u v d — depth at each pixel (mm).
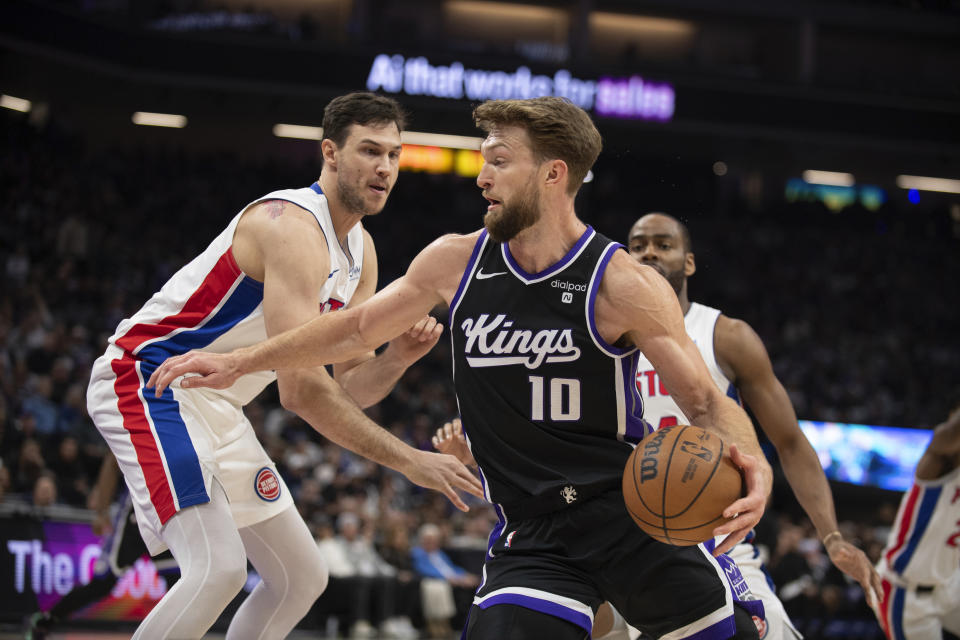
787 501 14219
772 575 9352
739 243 22859
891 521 12984
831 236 23562
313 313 2891
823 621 9344
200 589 2588
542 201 2250
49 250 16406
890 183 25422
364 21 22141
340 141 3078
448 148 23109
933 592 4234
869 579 3273
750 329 3414
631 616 2330
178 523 2689
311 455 11242
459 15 23266
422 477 2824
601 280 2258
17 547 6676
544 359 2283
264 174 21328
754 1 23359
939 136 21656
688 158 23703
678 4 23125
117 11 18938
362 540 9336
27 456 7965
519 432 2328
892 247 23688
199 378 2340
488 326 2334
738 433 2215
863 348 20688
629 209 23500
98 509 5457
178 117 21812
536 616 2213
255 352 2389
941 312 22484
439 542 9688
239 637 3141
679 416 3311
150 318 2979
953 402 4344
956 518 4145
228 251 2951
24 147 18141
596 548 2281
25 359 11570
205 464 2771
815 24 23828
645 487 2092
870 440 16312
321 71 19141
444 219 22047
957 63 24781
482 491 2820
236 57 18844
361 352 2496
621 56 24031
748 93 20781
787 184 25172
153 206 19312
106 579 5336
